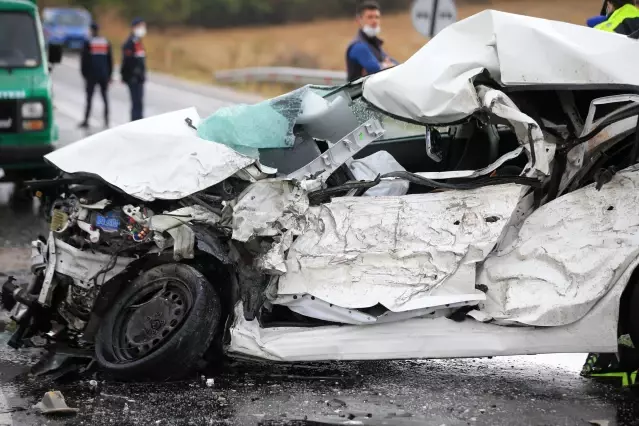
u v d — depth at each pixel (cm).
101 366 925
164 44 7088
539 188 914
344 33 6675
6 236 1695
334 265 918
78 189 1020
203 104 4006
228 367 974
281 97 1012
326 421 812
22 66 1994
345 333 909
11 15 2047
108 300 970
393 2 6444
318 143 1037
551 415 827
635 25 1216
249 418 821
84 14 6712
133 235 963
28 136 1920
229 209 948
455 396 888
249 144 987
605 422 803
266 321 946
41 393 903
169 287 947
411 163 1107
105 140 1016
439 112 920
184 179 960
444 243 901
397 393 898
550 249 880
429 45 965
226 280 955
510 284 886
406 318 902
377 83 964
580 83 895
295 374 962
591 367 963
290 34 6881
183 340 903
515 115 888
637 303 853
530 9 4653
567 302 856
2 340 1106
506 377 959
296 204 937
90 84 3338
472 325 892
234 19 7838
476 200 910
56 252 990
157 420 819
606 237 867
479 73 913
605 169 902
